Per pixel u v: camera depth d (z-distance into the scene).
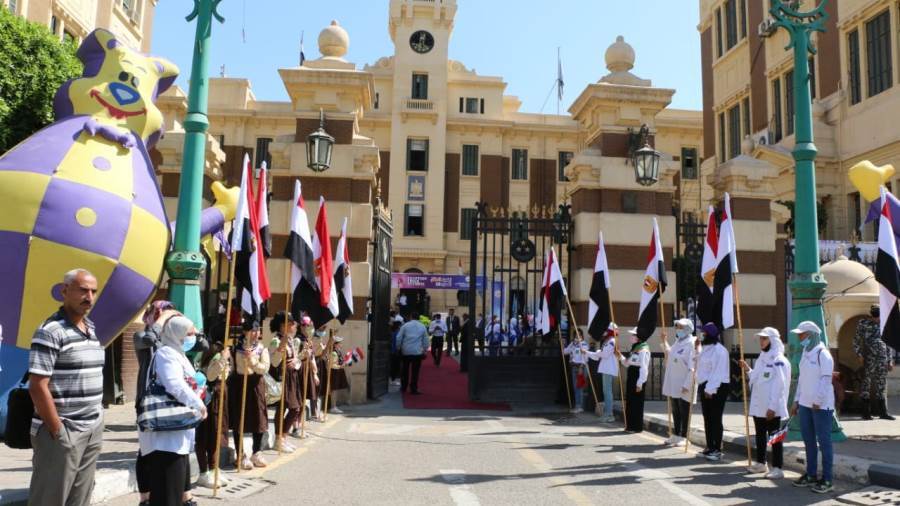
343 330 14.13
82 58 8.86
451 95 44.81
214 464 7.14
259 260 8.26
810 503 6.93
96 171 7.55
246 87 42.72
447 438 10.66
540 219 15.49
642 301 12.12
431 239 42.00
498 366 15.34
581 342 13.72
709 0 35.41
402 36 43.62
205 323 12.95
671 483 7.74
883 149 23.36
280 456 8.87
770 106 29.03
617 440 10.80
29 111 13.55
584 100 15.69
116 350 12.32
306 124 14.50
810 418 7.68
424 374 21.44
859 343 12.68
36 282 6.97
